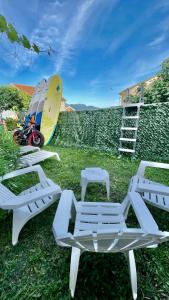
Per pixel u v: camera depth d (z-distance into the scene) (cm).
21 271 173
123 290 155
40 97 925
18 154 370
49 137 852
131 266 149
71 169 461
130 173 432
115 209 217
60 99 831
